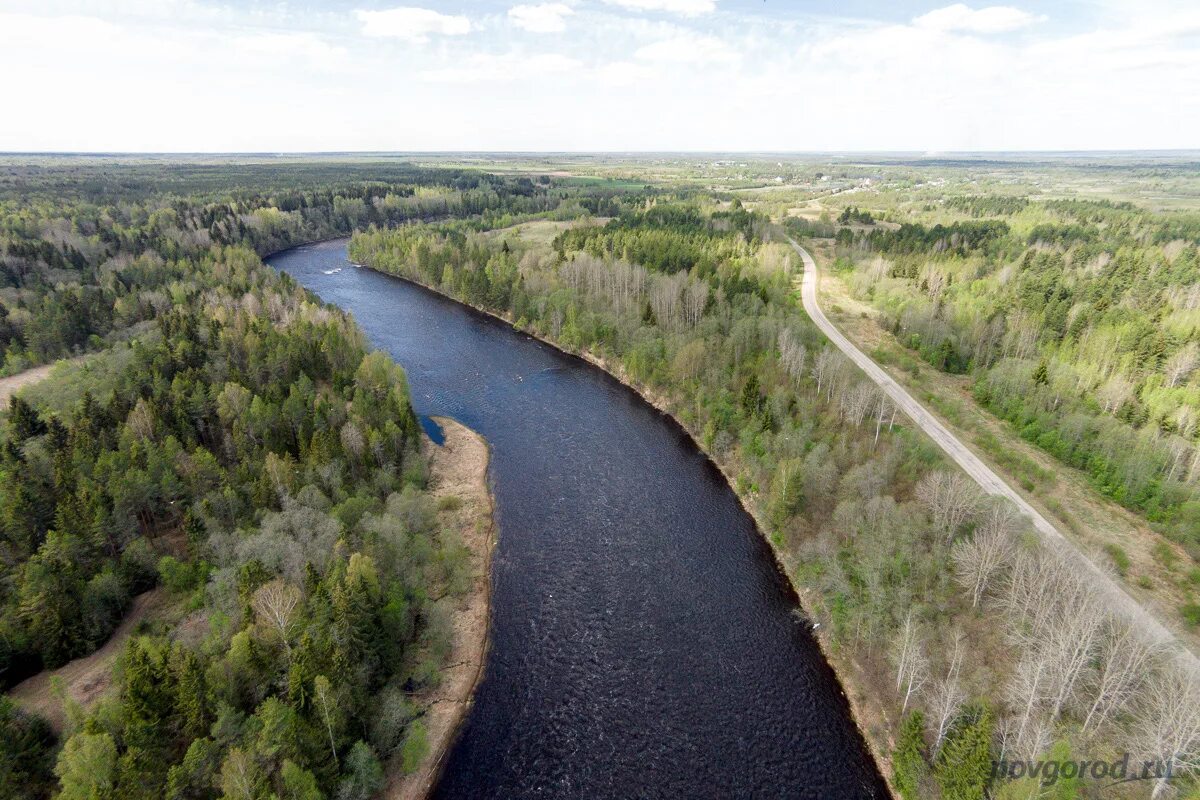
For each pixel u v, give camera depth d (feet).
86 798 150.82
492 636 253.24
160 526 272.51
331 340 435.94
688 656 246.06
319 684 173.68
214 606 219.41
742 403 384.27
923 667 204.64
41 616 206.08
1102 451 314.55
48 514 250.57
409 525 286.66
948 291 567.18
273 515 248.73
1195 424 325.42
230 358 405.59
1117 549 260.62
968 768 168.35
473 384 481.87
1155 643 192.34
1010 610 222.48
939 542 258.78
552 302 578.25
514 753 208.03
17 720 173.99
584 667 240.32
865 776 200.95
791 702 226.99
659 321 512.22
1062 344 433.48
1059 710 192.34
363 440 318.86
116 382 363.15
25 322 464.24
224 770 154.30
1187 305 490.49
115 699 179.42
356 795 177.99
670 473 368.89
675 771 203.51
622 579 285.84
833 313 542.16
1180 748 162.50
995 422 369.30
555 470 370.32
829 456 320.70
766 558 299.79
